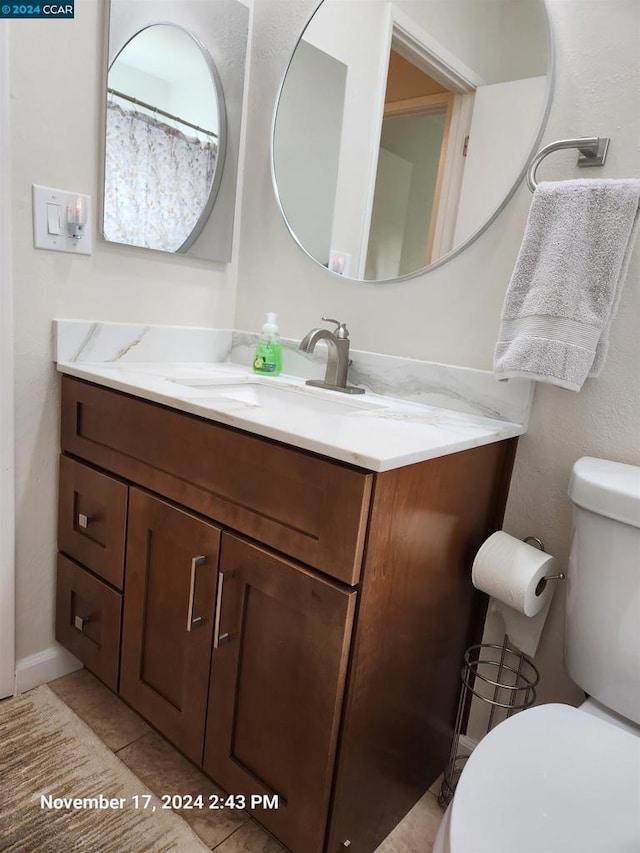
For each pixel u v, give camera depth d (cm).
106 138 128
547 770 73
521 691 124
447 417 119
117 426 120
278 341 150
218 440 100
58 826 107
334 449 82
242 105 155
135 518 118
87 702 140
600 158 102
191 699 111
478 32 114
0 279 119
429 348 129
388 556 89
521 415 115
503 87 112
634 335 102
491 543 107
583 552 98
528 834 63
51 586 144
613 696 94
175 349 153
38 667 143
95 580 131
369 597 87
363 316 139
